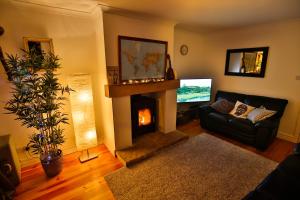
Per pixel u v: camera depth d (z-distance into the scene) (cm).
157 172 225
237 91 396
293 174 155
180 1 205
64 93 256
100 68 266
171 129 339
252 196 128
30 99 194
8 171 196
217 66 428
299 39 291
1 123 217
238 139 310
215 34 419
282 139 327
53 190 198
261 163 243
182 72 419
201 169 230
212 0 205
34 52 199
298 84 301
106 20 229
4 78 209
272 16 276
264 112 301
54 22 232
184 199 181
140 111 307
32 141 214
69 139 274
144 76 279
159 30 289
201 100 420
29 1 203
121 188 198
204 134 344
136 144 284
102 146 300
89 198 186
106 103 266
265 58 336
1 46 203
